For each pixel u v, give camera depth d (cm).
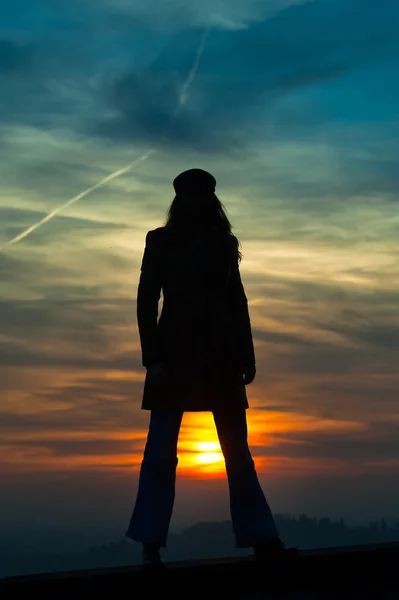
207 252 448
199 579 384
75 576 358
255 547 430
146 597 370
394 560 434
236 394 444
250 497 439
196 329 439
